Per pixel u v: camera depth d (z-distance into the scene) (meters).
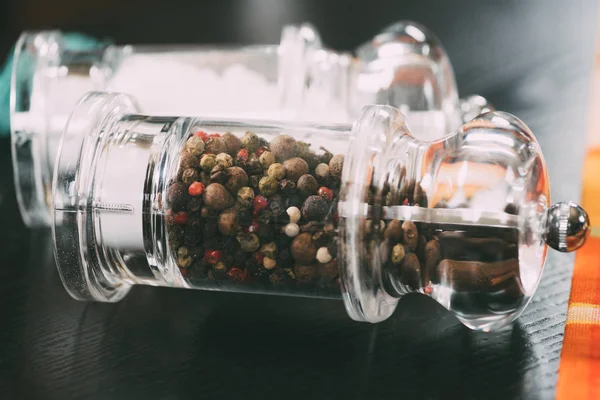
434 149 0.30
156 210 0.31
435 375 0.29
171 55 0.47
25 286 0.36
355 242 0.29
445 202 0.30
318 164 0.30
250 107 0.44
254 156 0.30
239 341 0.31
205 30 0.74
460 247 0.30
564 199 0.42
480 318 0.31
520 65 0.65
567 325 0.32
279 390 0.28
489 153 0.30
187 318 0.33
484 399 0.28
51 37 0.42
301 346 0.31
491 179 0.29
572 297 0.33
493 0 0.78
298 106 0.43
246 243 0.30
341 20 0.74
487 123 0.31
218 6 0.81
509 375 0.29
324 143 0.30
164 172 0.31
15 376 0.29
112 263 0.32
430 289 0.31
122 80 0.44
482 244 0.29
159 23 0.76
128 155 0.31
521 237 0.29
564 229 0.29
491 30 0.71
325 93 0.44
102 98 0.33
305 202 0.30
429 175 0.30
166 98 0.44
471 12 0.75
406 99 0.42
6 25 0.77
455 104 0.45
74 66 0.42
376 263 0.30
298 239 0.30
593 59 0.65
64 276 0.32
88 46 0.51
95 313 0.33
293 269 0.30
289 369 0.29
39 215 0.40
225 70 0.46
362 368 0.29
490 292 0.30
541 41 0.69
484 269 0.30
